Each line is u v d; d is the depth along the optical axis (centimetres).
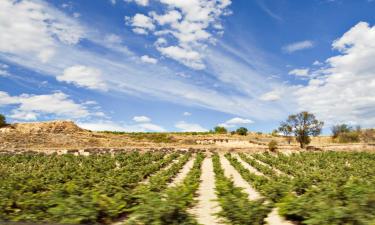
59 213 987
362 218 923
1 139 6919
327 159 4297
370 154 4838
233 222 1078
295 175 2819
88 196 1189
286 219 1248
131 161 4203
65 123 8400
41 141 7125
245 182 2570
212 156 5162
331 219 938
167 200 1027
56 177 2403
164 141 8131
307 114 6225
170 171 2966
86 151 5800
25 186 1786
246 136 9450
